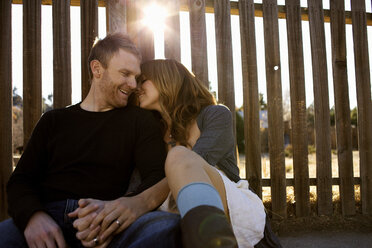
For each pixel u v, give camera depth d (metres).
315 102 2.57
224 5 2.40
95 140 1.41
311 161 6.16
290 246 2.13
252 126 2.44
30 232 1.10
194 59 2.32
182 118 1.59
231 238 0.77
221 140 1.48
